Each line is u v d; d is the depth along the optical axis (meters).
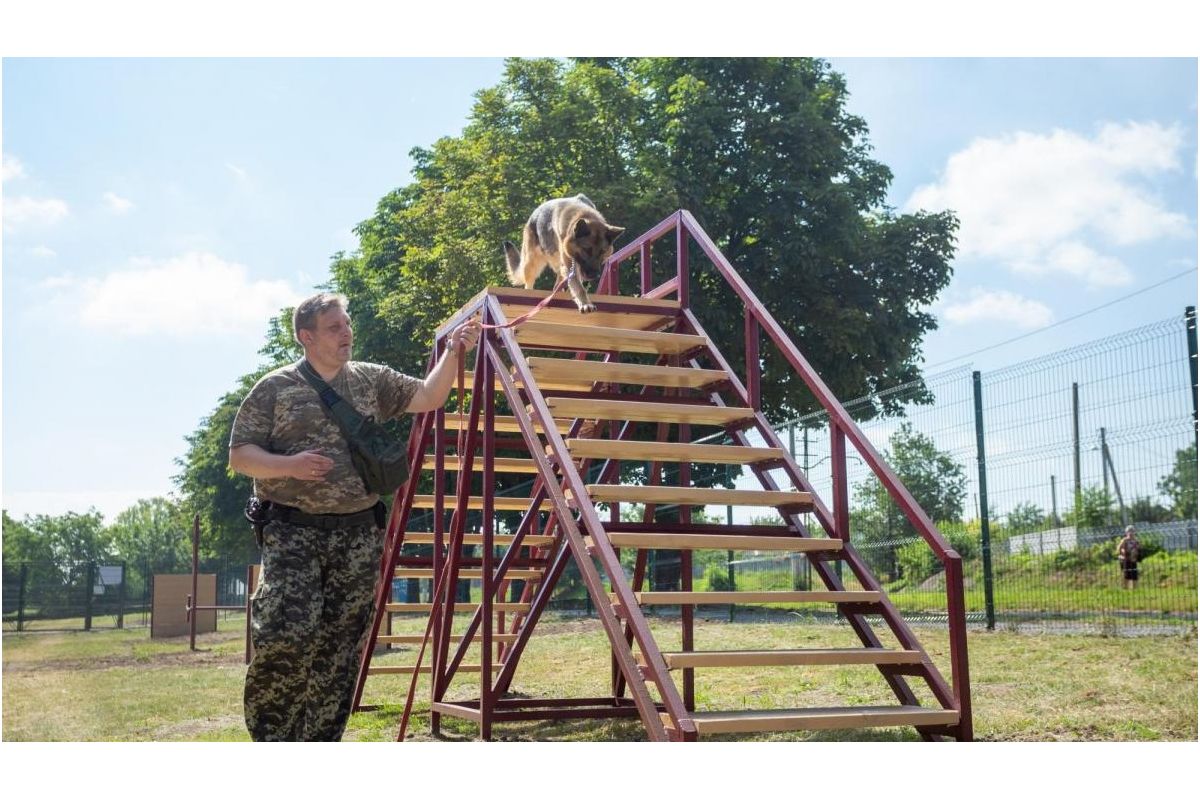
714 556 18.12
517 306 5.96
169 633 22.00
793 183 20.17
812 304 20.28
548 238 7.91
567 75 21.61
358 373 4.02
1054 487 10.04
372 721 6.87
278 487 3.66
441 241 21.52
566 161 20.75
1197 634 8.54
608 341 5.91
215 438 40.47
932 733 4.32
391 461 3.78
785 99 21.02
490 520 5.23
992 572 10.70
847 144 22.50
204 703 8.44
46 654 16.27
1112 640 8.64
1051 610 10.33
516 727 6.51
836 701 6.58
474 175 21.38
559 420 7.34
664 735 3.35
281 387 3.76
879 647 4.87
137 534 74.62
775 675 7.99
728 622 14.89
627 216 18.83
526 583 8.04
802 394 20.48
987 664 7.76
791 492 5.17
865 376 20.77
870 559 12.94
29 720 7.70
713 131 20.27
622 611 3.92
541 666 10.17
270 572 3.61
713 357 6.02
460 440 6.65
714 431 17.67
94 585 29.00
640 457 5.07
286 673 3.57
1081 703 5.83
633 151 21.17
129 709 8.16
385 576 6.86
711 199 20.72
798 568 14.93
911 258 21.64
